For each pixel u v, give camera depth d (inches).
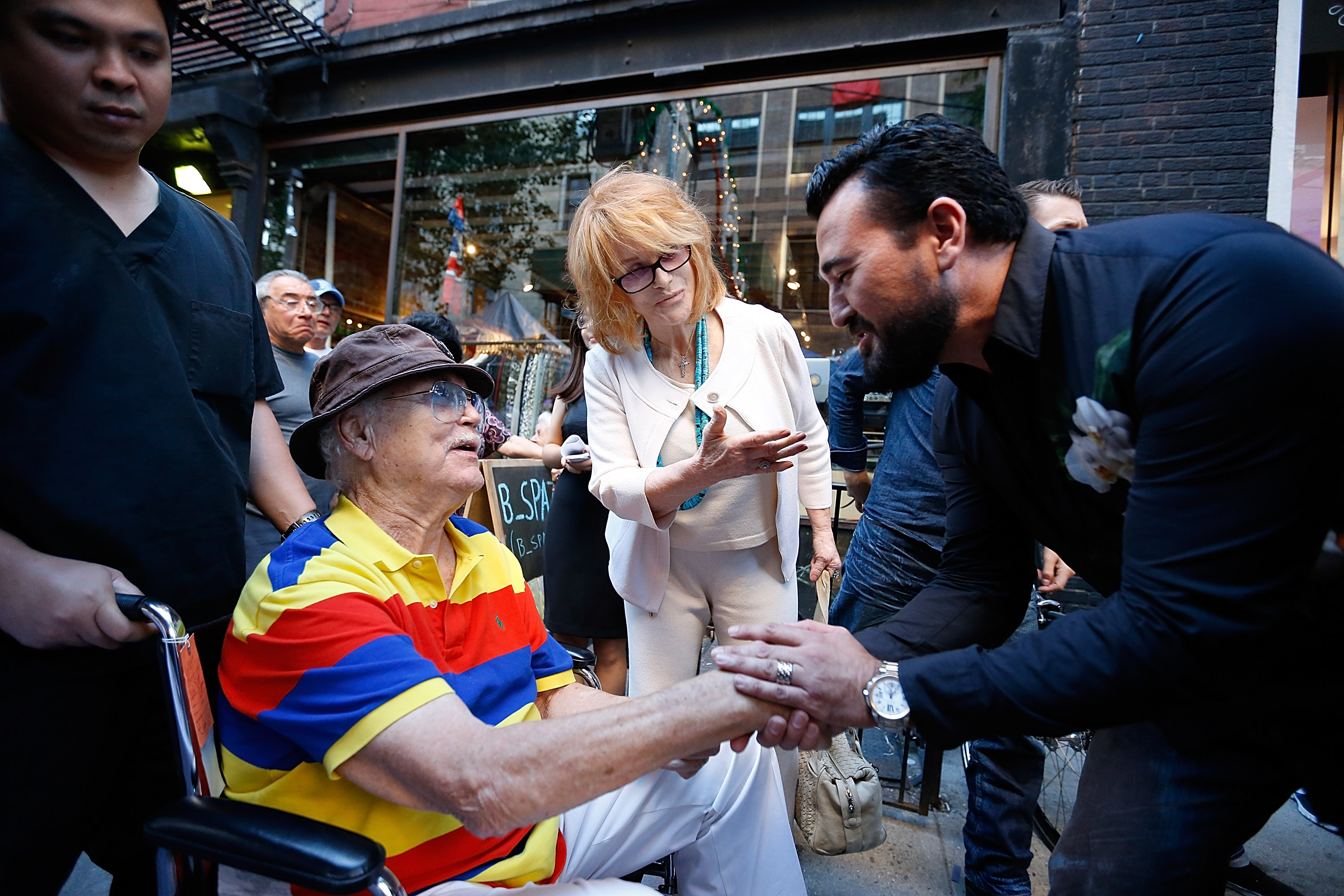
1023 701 37.4
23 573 40.6
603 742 38.5
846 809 65.5
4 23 40.1
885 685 40.4
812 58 174.6
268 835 33.4
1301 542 32.6
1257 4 143.7
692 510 65.0
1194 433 33.4
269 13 189.3
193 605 48.4
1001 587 54.2
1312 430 31.6
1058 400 40.6
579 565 93.4
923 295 40.1
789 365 68.0
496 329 232.2
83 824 47.0
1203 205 147.0
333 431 47.6
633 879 57.4
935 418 55.5
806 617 100.7
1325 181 147.9
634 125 204.8
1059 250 40.0
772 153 192.5
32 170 42.6
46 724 43.6
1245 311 32.4
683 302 62.5
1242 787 40.6
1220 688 34.5
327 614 40.1
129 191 47.6
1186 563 33.6
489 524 109.8
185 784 38.8
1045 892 77.8
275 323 113.5
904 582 85.7
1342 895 80.5
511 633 51.0
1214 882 41.3
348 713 37.6
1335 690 38.7
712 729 41.0
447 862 42.9
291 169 234.4
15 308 40.9
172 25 45.9
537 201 225.8
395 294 222.7
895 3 164.1
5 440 40.9
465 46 200.5
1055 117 154.0
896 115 177.5
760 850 53.4
